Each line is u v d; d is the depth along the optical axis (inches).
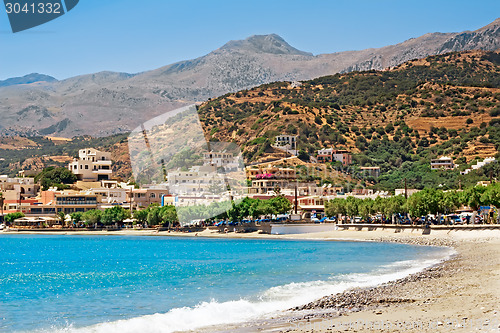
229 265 2672.2
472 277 1695.4
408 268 2208.4
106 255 3659.0
